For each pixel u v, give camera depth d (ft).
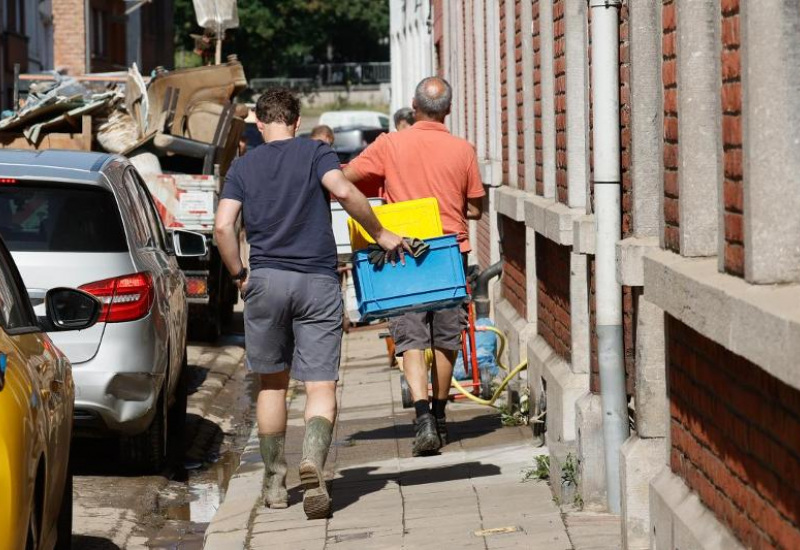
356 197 38.04
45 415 27.94
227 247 38.06
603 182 34.83
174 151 86.84
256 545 35.94
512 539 34.01
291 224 37.58
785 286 21.53
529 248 56.54
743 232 22.43
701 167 26.05
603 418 35.65
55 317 33.65
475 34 82.79
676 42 26.81
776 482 21.36
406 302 40.19
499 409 53.42
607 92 34.68
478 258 88.33
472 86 86.84
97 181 45.85
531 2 55.01
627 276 30.48
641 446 31.19
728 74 23.30
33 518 25.71
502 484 41.06
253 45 452.35
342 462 46.88
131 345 44.96
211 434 57.93
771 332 19.42
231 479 45.21
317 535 36.35
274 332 38.24
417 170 46.75
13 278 32.53
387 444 49.52
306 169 37.81
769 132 21.59
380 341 82.07
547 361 46.32
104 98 91.56
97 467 49.39
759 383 22.08
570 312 42.78
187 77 92.53
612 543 32.94
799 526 20.42
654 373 31.14
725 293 21.70
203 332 84.84
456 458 45.73
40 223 44.93
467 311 54.13
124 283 45.03
